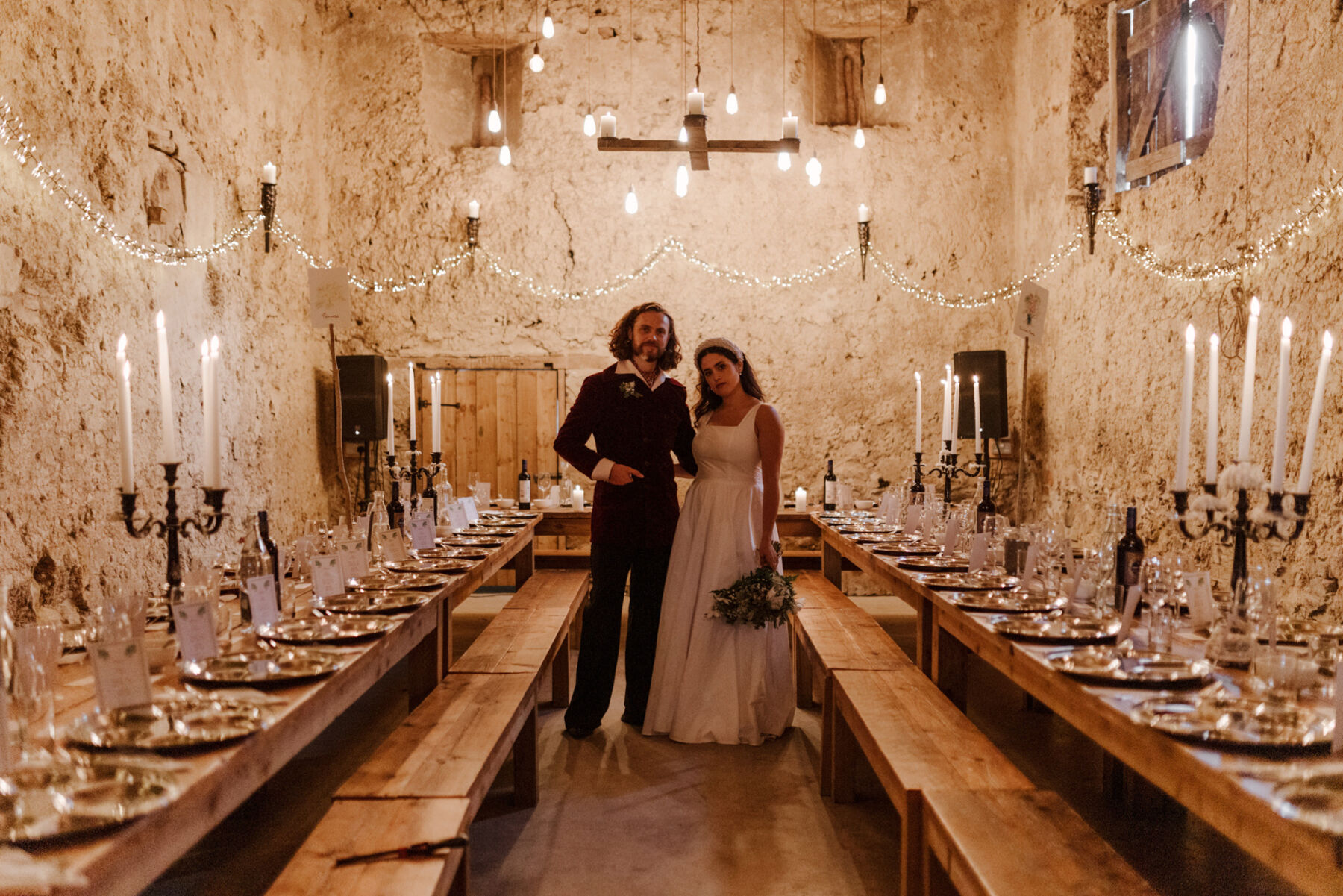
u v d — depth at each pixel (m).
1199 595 2.62
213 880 2.77
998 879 1.69
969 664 5.73
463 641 6.15
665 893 2.66
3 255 3.66
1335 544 4.07
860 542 4.59
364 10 7.70
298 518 7.06
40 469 3.90
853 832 3.10
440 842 1.86
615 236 7.76
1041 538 3.25
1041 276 7.31
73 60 4.17
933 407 7.82
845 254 7.80
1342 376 4.02
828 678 3.40
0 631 1.63
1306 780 1.42
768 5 7.80
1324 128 4.14
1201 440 5.14
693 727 4.00
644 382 4.12
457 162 7.75
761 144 5.61
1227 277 4.94
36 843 1.20
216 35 5.73
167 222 5.06
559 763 3.76
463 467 7.77
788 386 7.80
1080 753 3.97
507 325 7.76
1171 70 5.68
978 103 7.84
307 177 7.31
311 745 4.10
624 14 7.77
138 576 4.70
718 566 4.00
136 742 1.56
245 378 6.10
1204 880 2.74
